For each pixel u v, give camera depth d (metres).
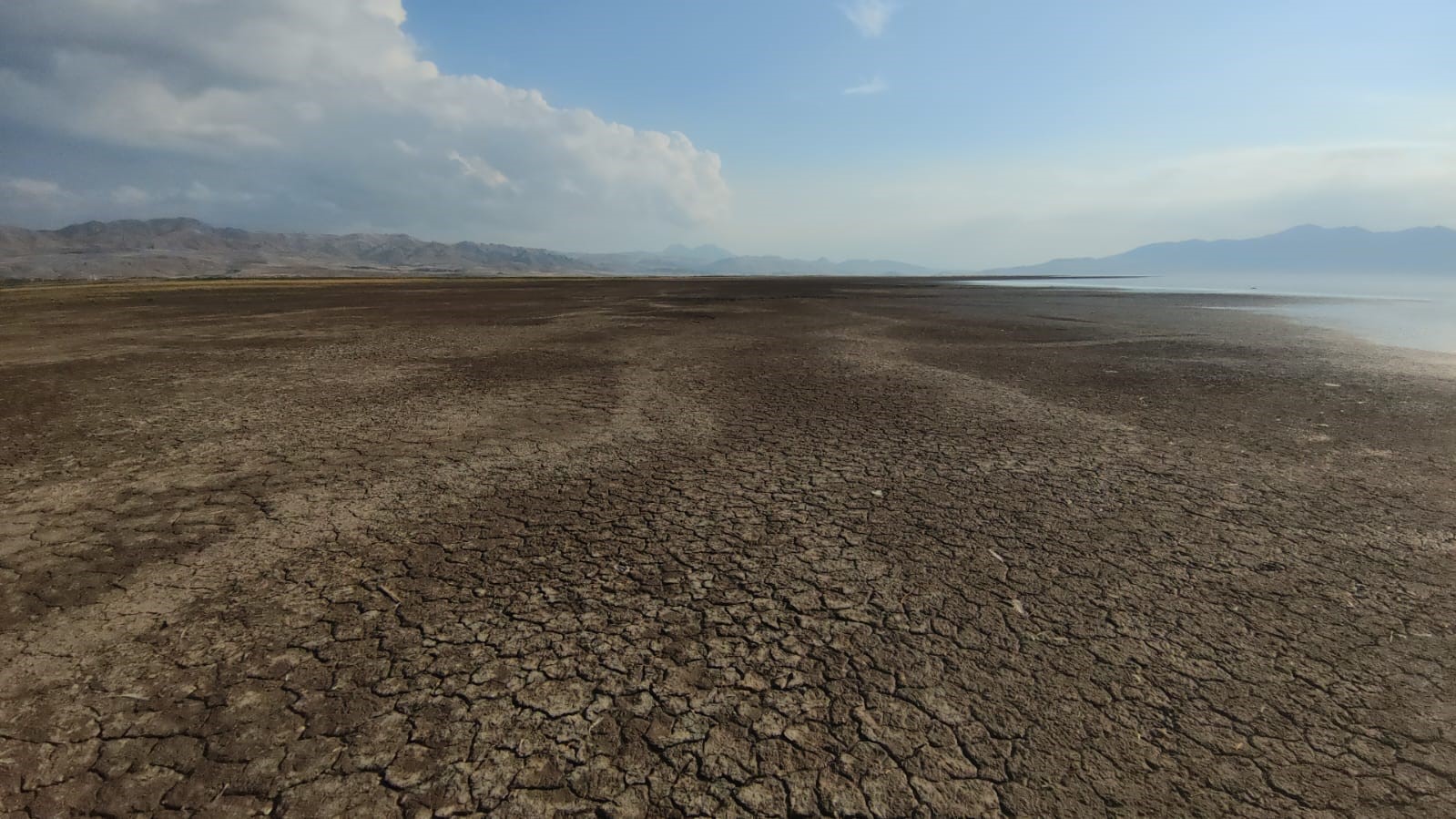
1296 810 2.55
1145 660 3.48
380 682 3.31
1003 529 5.18
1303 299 42.34
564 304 36.03
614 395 10.61
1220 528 5.18
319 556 4.75
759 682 3.30
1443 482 6.28
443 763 2.79
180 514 5.55
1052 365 13.89
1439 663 3.44
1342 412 9.37
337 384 11.70
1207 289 62.50
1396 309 32.50
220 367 13.70
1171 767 2.76
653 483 6.33
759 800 2.60
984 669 3.41
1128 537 5.03
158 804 2.59
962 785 2.67
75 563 4.64
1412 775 2.71
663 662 3.47
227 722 3.04
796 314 28.84
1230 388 11.23
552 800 2.60
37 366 14.02
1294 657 3.51
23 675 3.38
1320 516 5.43
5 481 6.40
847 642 3.65
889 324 23.86
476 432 8.29
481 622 3.86
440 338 19.17
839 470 6.70
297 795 2.62
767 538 5.02
